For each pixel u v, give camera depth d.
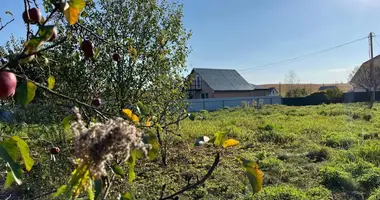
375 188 4.12
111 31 4.30
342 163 5.38
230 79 35.25
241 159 0.81
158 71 4.53
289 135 8.45
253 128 10.76
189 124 11.06
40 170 3.52
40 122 3.80
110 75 4.12
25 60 0.67
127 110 0.94
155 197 3.73
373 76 24.73
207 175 0.93
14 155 0.65
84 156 0.61
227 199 3.99
